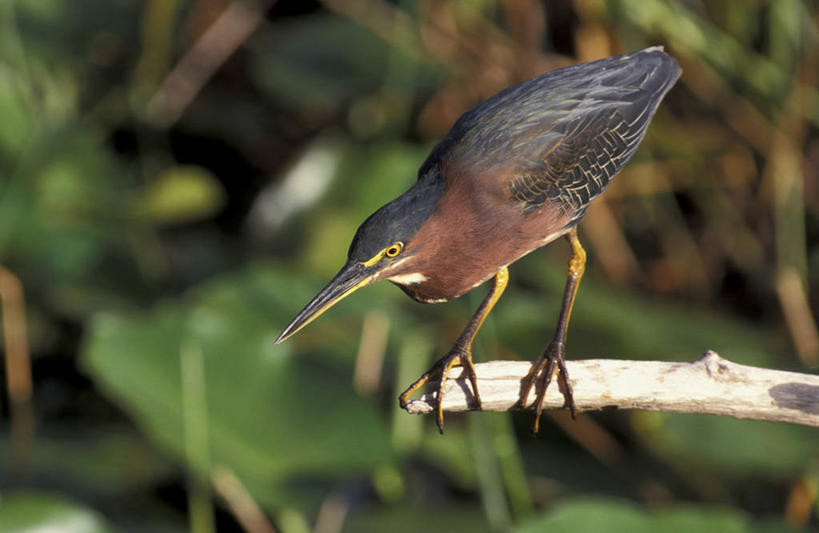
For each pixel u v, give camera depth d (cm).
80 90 1234
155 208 1101
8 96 1116
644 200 1225
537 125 703
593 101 723
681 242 1228
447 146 705
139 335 841
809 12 1183
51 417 1049
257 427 820
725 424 845
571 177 704
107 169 1142
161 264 1120
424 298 722
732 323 1048
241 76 1321
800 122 1188
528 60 1224
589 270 1129
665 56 768
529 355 939
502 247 696
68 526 786
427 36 1229
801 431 838
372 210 1106
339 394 841
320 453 809
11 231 1073
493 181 684
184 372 833
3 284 1066
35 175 1098
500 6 1248
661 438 941
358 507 890
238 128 1273
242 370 841
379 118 1241
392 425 934
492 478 876
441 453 912
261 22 1312
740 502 964
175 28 1240
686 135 1206
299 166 1146
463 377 644
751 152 1220
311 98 1204
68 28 1216
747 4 1193
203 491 866
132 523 870
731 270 1227
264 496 773
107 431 1001
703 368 611
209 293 959
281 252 1116
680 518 751
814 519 950
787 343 1138
